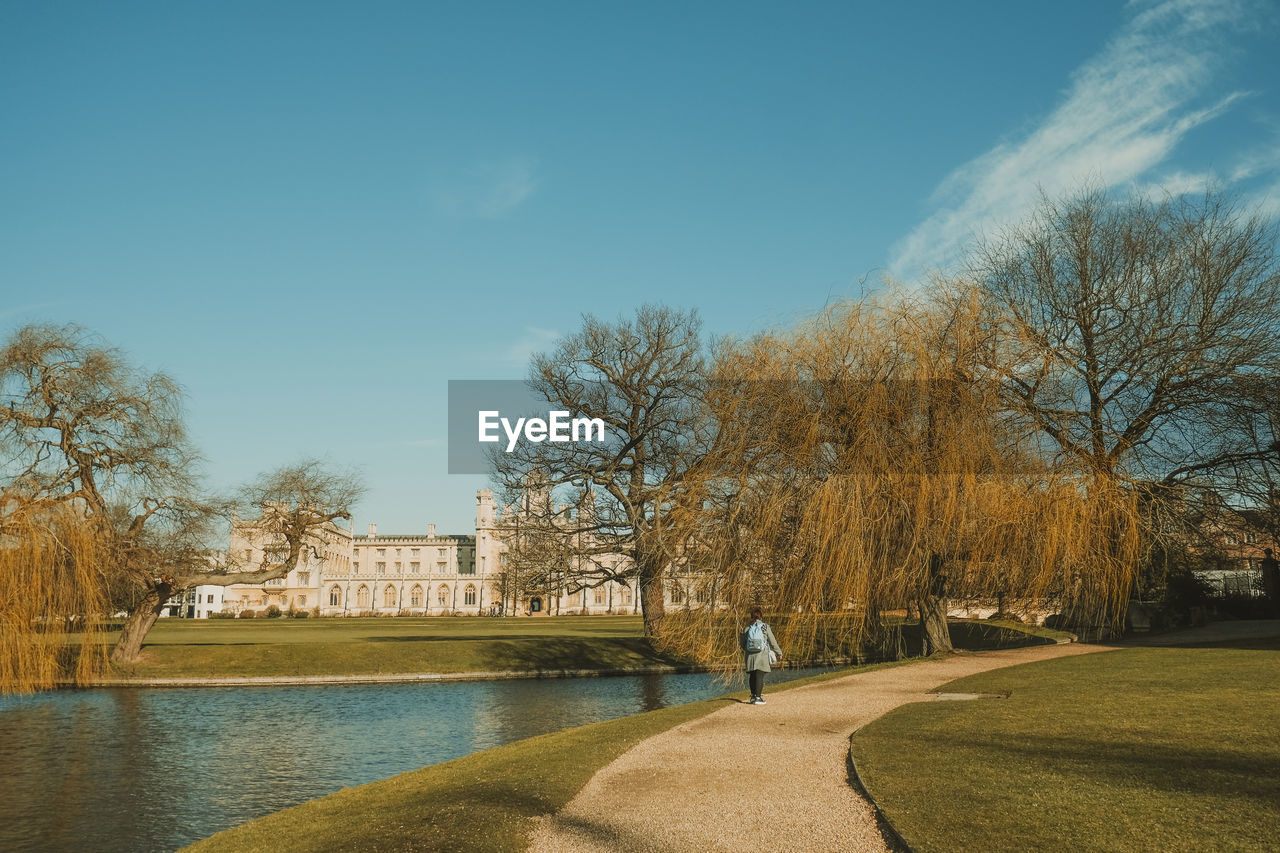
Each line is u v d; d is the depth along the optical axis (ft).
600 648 137.28
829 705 56.29
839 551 71.41
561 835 30.94
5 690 92.68
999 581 74.33
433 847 30.42
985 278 101.09
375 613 472.03
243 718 92.27
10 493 95.86
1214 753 34.01
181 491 120.78
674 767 40.32
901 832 27.37
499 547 486.38
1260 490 89.86
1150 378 89.51
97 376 111.65
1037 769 33.47
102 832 53.83
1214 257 92.02
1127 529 75.10
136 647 124.47
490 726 86.43
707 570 81.05
